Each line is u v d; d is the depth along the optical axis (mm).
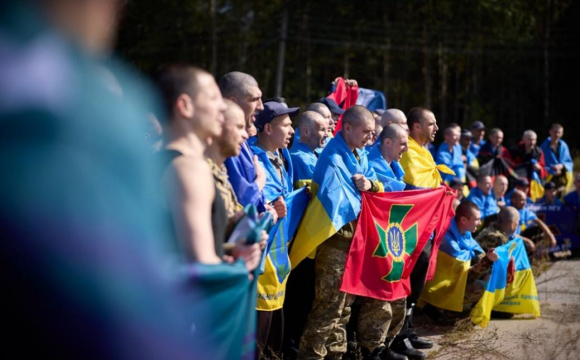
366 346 4828
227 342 2152
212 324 2070
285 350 4910
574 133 22516
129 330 1312
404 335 5285
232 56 23078
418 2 22500
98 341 1291
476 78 22719
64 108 1245
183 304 1589
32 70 1246
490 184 8789
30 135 1223
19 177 1216
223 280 2100
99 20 1429
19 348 1281
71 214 1232
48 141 1229
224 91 3959
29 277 1236
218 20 23422
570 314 6492
